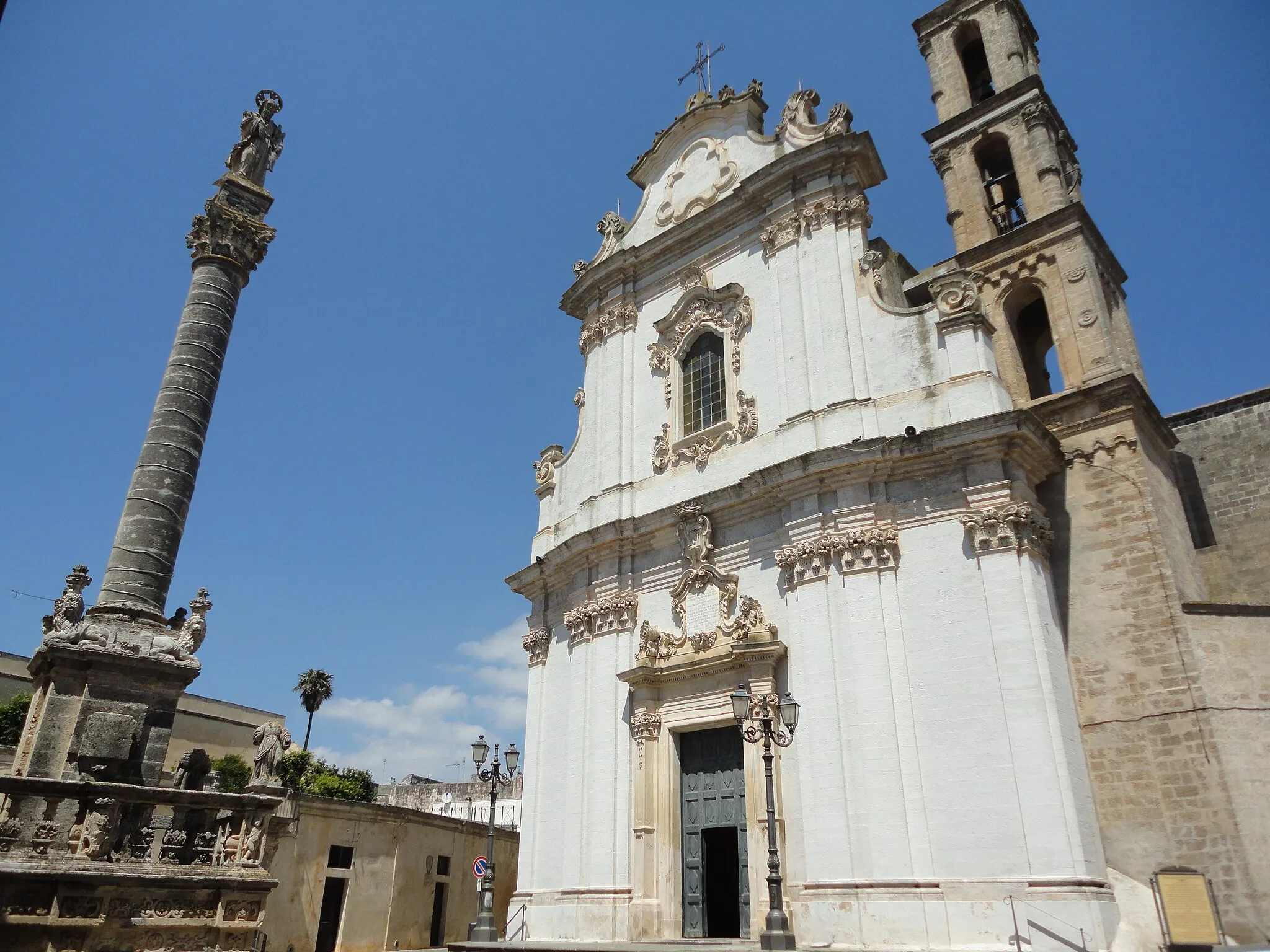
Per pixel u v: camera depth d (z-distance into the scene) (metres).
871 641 17.42
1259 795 15.48
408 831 32.69
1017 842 15.04
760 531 20.23
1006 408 18.42
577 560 23.67
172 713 15.59
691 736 20.30
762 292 22.77
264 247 20.27
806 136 23.38
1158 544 17.59
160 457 17.33
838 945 15.65
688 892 19.20
